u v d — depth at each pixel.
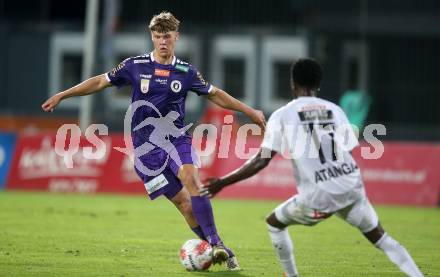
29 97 104.44
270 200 73.06
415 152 72.88
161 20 33.56
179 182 34.06
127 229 47.53
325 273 33.91
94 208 60.31
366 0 102.75
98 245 40.50
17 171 76.44
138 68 33.94
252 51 104.44
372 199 72.56
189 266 33.25
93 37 86.69
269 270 33.91
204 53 104.69
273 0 104.31
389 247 27.47
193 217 34.34
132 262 35.38
